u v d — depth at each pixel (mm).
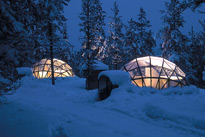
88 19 20344
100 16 21391
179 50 23484
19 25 5816
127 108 7680
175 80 15094
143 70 16062
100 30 21688
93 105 9188
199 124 4875
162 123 5477
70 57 22000
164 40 24578
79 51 20688
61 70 29438
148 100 8242
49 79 23750
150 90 11477
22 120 5227
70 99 12047
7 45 5527
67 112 6875
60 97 12914
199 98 8406
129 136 4164
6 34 5613
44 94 13234
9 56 5484
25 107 7219
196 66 26109
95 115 6426
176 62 22375
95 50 22109
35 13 6629
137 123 5477
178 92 10898
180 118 5508
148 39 27328
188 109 6129
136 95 9945
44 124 4891
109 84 12219
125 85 11461
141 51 27312
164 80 15031
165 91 11188
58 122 5312
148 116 6430
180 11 12328
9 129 4352
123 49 28344
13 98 9250
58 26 18797
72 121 5504
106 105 8789
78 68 20906
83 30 20688
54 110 7199
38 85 16156
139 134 4336
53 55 20125
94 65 20625
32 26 6812
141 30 27375
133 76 15719
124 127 4914
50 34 18453
